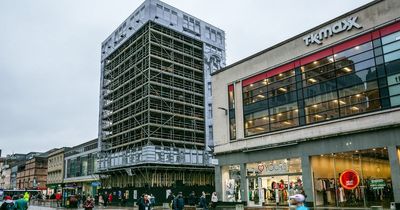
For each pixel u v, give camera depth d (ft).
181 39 217.97
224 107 130.21
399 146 82.12
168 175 193.47
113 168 206.80
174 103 204.54
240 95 125.08
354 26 94.84
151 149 181.68
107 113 237.45
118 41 233.55
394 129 83.10
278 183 107.34
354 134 90.63
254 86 120.98
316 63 103.04
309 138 99.81
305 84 104.99
